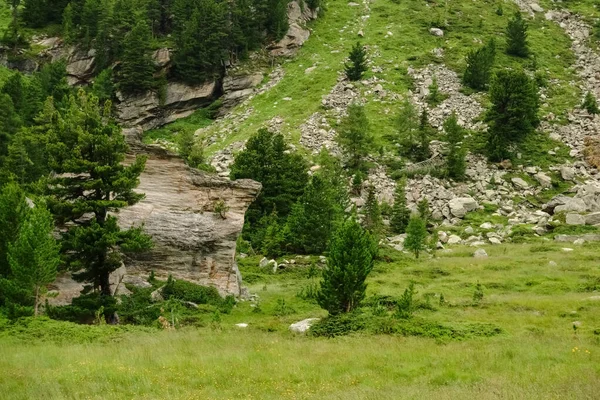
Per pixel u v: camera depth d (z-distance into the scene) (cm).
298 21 11481
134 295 3422
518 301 3434
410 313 2883
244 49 10625
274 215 6025
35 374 1795
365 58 10269
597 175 7650
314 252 5459
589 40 11550
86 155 3150
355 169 7600
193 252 3853
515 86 8088
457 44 10994
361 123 7725
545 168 7812
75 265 3041
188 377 1803
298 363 1992
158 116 9844
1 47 10500
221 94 10219
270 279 4722
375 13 12294
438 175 7575
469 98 9256
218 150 8119
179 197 3934
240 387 1694
